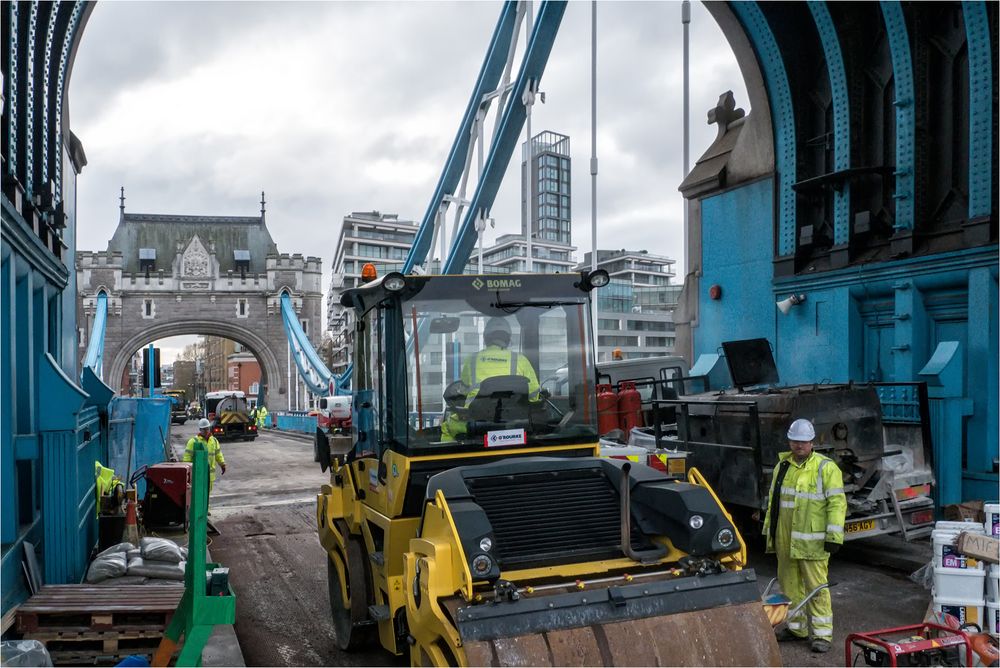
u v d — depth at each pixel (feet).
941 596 16.66
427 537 12.60
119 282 232.53
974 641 13.60
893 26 34.37
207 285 239.09
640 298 254.06
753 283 43.04
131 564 24.48
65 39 30.17
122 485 32.73
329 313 396.98
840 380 37.37
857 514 25.34
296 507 45.19
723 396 28.86
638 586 11.60
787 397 25.18
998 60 30.58
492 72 72.08
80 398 23.02
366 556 18.19
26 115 24.53
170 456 50.55
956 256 31.78
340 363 283.59
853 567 25.90
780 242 41.50
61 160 32.32
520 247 385.09
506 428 15.60
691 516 12.30
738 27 42.22
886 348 36.04
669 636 11.27
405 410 15.10
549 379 16.08
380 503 16.44
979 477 29.86
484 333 15.79
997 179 30.81
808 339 39.34
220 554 32.27
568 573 12.09
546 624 10.92
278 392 241.35
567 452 15.94
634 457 23.79
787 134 41.04
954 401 29.86
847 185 37.60
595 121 54.49
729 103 48.44
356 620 17.74
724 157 46.01
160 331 235.61
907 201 34.45
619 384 39.52
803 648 18.58
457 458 15.28
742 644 11.51
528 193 62.23
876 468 25.72
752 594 12.06
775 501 19.42
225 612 13.65
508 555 12.37
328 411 81.30
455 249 75.31
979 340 30.89
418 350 15.33
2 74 21.86
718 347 45.52
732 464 26.81
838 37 37.47
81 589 20.27
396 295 15.46
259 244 268.00
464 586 11.13
